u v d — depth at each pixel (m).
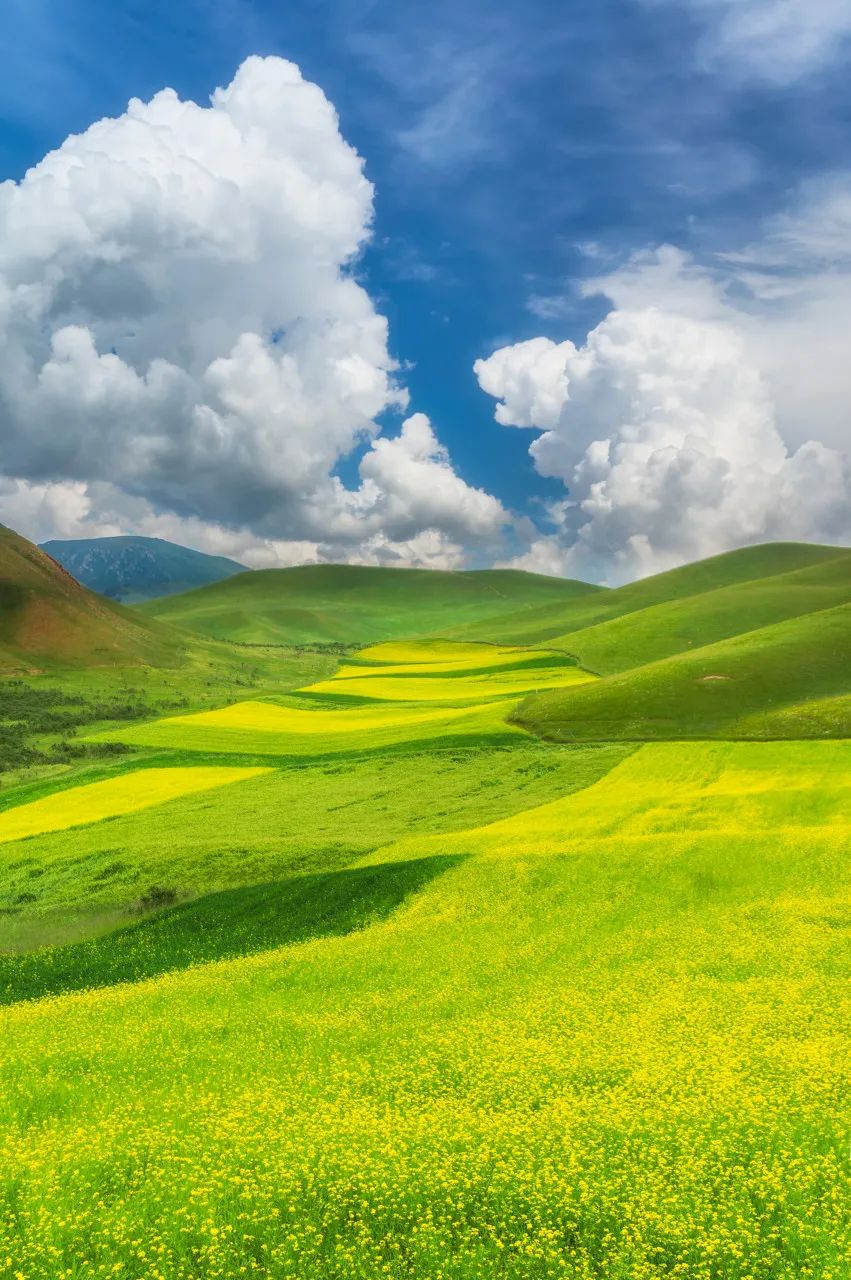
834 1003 21.77
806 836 40.31
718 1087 16.81
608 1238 12.59
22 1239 12.98
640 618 181.12
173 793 74.56
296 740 98.44
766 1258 11.96
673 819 49.66
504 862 40.88
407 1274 12.19
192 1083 19.38
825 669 102.81
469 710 108.31
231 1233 13.20
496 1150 14.86
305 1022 23.11
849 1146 14.41
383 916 36.84
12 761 95.94
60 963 36.06
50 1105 18.55
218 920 40.19
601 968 26.67
